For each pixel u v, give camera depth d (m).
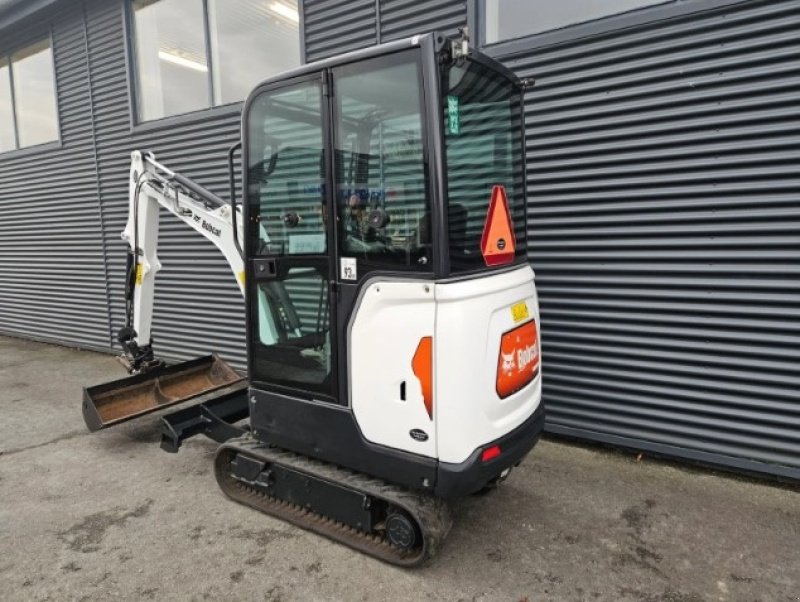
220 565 2.49
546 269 3.78
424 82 2.05
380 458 2.36
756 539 2.63
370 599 2.25
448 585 2.33
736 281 3.14
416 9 4.09
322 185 2.41
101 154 6.52
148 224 3.92
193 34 5.61
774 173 2.97
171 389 4.26
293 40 4.90
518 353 2.44
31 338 7.81
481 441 2.22
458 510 2.92
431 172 2.06
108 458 3.71
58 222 7.15
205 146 5.60
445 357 2.12
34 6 6.61
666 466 3.45
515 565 2.46
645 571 2.40
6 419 4.54
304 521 2.76
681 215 3.26
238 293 5.56
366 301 2.31
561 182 3.65
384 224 2.20
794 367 3.03
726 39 3.02
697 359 3.31
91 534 2.77
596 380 3.68
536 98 3.66
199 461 3.65
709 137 3.12
